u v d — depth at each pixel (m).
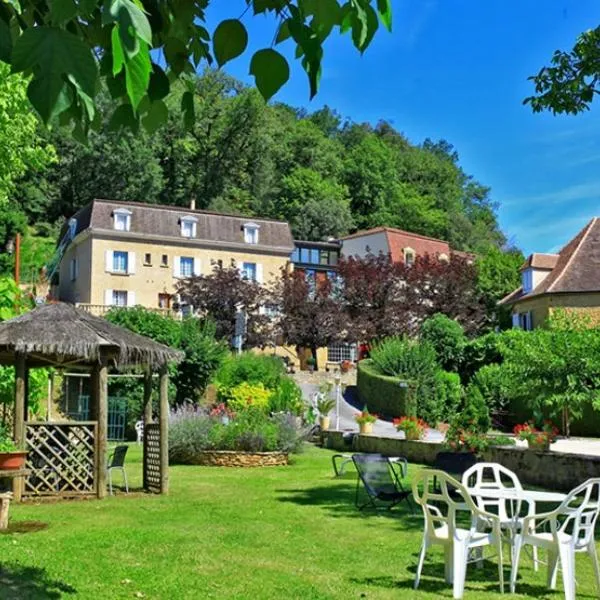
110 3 1.48
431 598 5.91
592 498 11.34
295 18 1.97
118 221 41.44
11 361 12.90
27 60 1.45
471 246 75.62
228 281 38.25
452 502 6.12
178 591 5.90
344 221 65.38
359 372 31.95
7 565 6.54
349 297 39.69
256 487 13.20
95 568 6.63
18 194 54.47
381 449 19.27
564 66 10.09
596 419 23.34
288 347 42.75
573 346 12.94
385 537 8.54
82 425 11.87
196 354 26.45
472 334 40.00
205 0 2.30
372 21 2.13
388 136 89.50
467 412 14.18
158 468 12.55
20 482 11.24
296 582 6.30
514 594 6.09
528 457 13.23
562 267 33.88
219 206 60.41
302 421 22.02
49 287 43.19
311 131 72.25
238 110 63.34
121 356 11.68
